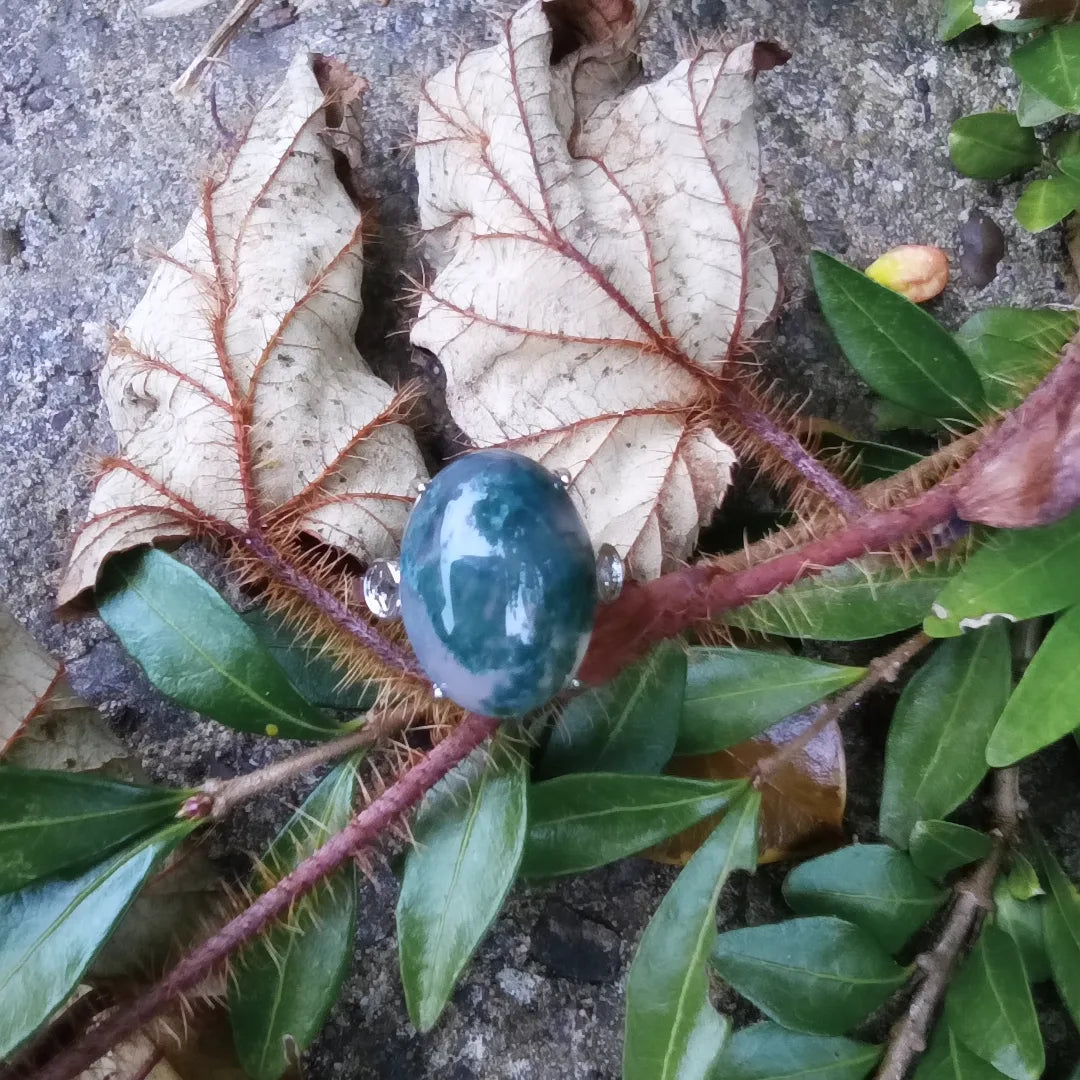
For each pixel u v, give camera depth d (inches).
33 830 3.3
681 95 4.0
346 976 3.9
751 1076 3.7
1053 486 3.4
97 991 3.7
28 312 4.9
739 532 4.3
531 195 3.9
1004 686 3.9
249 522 3.8
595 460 3.9
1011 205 4.8
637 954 3.5
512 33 3.9
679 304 3.9
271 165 4.0
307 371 3.9
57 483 4.7
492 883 3.4
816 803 4.1
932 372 3.9
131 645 3.7
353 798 3.7
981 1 4.5
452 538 2.9
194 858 4.0
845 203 4.8
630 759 3.7
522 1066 4.2
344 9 5.0
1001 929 3.8
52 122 5.1
